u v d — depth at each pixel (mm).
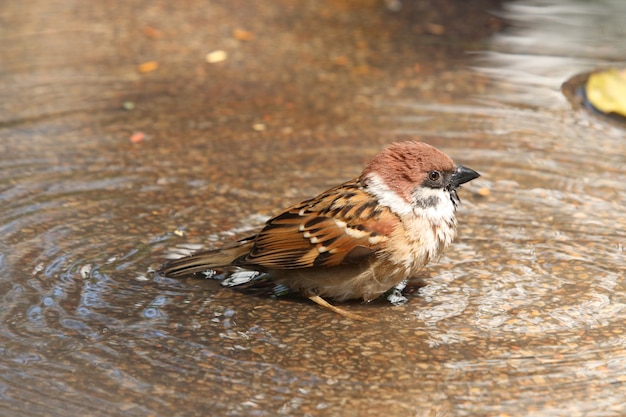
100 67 16797
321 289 10023
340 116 15016
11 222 11555
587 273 10602
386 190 9641
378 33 18625
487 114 15109
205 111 15203
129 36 18156
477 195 12562
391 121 14797
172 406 8117
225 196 12430
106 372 8656
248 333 9453
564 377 8562
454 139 14180
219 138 14234
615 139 14328
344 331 9516
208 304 10023
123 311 9789
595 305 9930
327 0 20328
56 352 8977
